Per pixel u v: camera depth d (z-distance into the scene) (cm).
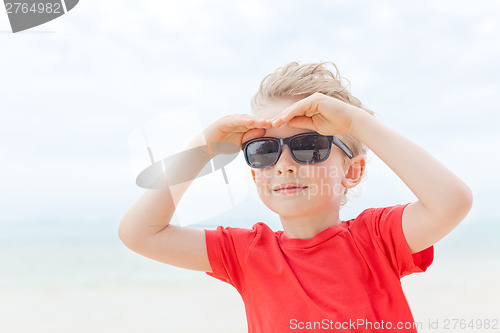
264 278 149
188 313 559
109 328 529
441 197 127
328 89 169
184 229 159
